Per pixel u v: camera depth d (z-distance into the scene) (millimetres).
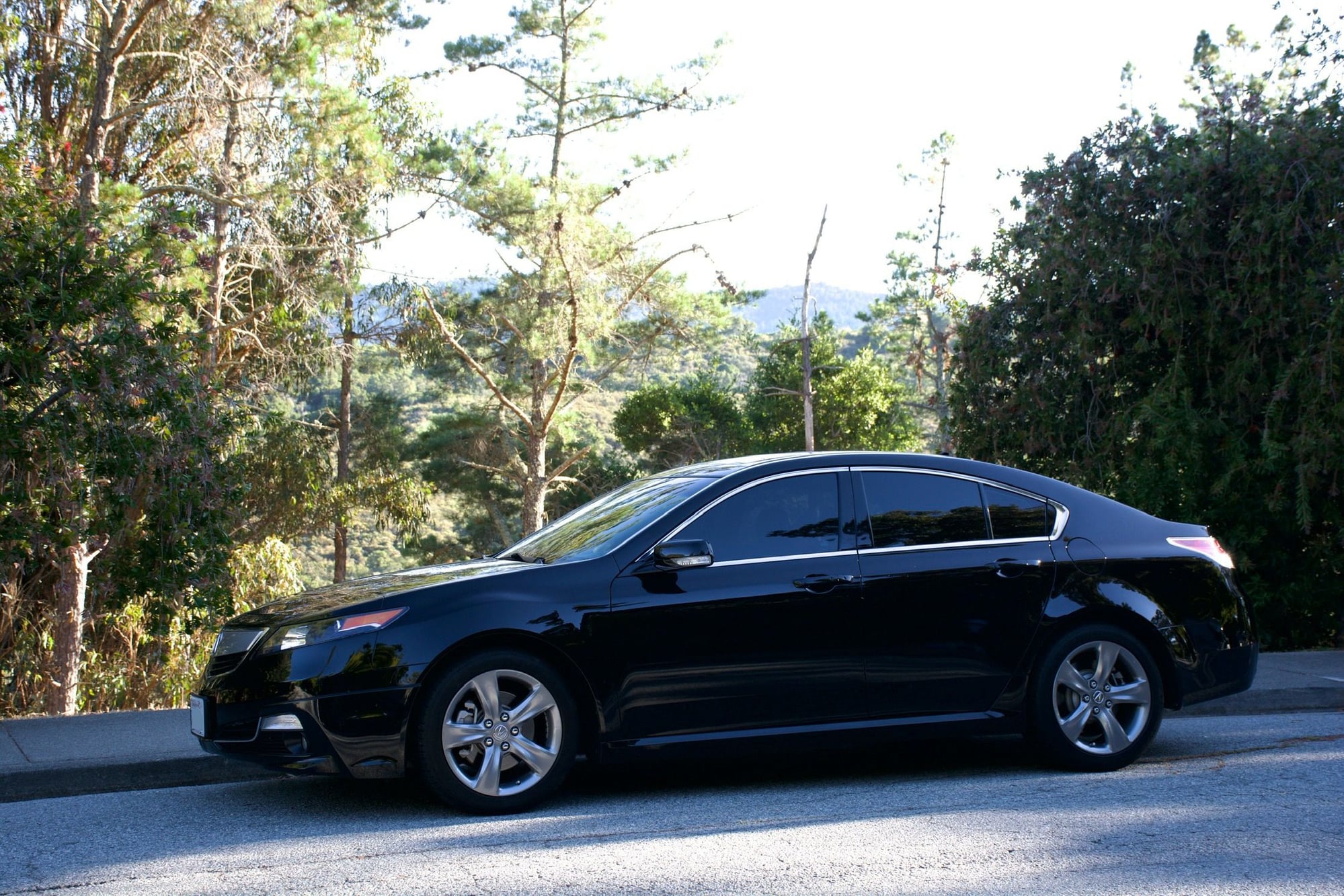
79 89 20312
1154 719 6031
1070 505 6188
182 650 17641
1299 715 7703
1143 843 4660
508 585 5367
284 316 21828
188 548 9633
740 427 45844
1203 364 11945
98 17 19516
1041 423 13102
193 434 9562
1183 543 6305
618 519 5910
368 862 4555
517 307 31344
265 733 5172
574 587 5398
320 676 5121
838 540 5758
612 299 32094
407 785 5949
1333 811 5109
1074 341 12539
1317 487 10641
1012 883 4172
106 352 9375
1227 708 7781
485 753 5238
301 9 19953
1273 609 11398
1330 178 10766
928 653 5734
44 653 15859
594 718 5363
